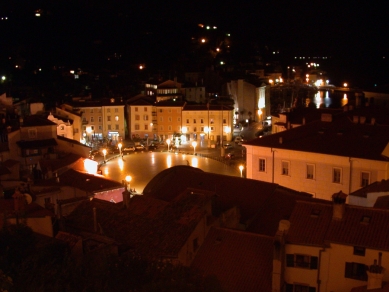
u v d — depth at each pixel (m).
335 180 70.88
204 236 46.06
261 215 53.91
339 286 38.66
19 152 111.44
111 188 78.44
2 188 78.62
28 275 26.50
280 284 38.66
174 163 135.25
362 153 68.31
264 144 77.38
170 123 174.88
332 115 80.19
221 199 56.22
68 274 28.03
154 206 50.00
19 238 33.75
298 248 39.50
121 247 43.12
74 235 41.09
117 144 160.25
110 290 28.20
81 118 162.38
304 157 73.19
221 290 30.58
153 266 31.23
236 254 41.97
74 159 103.94
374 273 34.38
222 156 142.38
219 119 171.88
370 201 51.38
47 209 54.41
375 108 85.06
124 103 178.00
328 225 40.28
